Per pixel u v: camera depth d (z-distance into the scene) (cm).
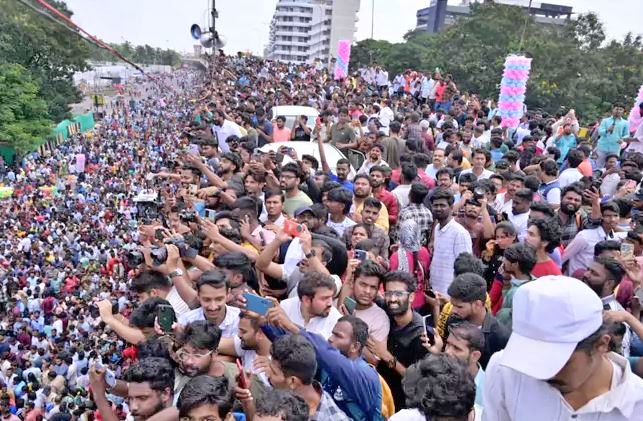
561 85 3925
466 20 5181
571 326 212
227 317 462
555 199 828
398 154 1166
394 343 452
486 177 916
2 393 1277
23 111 4669
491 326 420
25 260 2206
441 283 632
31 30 5588
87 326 1627
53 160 4100
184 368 379
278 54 13812
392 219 809
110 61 12925
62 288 1948
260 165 820
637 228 606
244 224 652
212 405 314
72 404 1120
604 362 226
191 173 873
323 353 360
